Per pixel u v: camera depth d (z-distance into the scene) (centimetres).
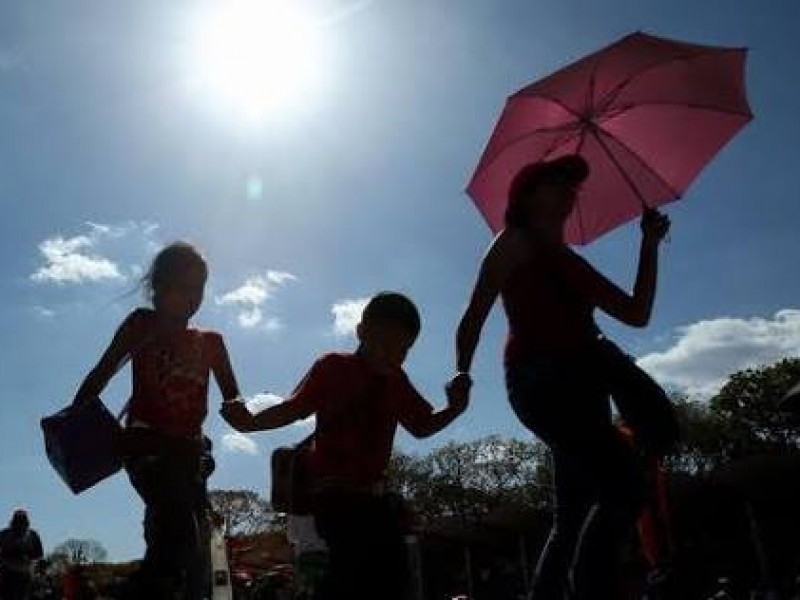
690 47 415
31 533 1120
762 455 2450
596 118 430
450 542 3700
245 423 369
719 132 433
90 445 356
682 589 544
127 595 338
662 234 373
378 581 350
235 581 1473
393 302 378
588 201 448
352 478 355
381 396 368
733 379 5066
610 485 312
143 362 366
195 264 380
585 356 321
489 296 338
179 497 352
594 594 304
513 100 412
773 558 2564
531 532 3325
